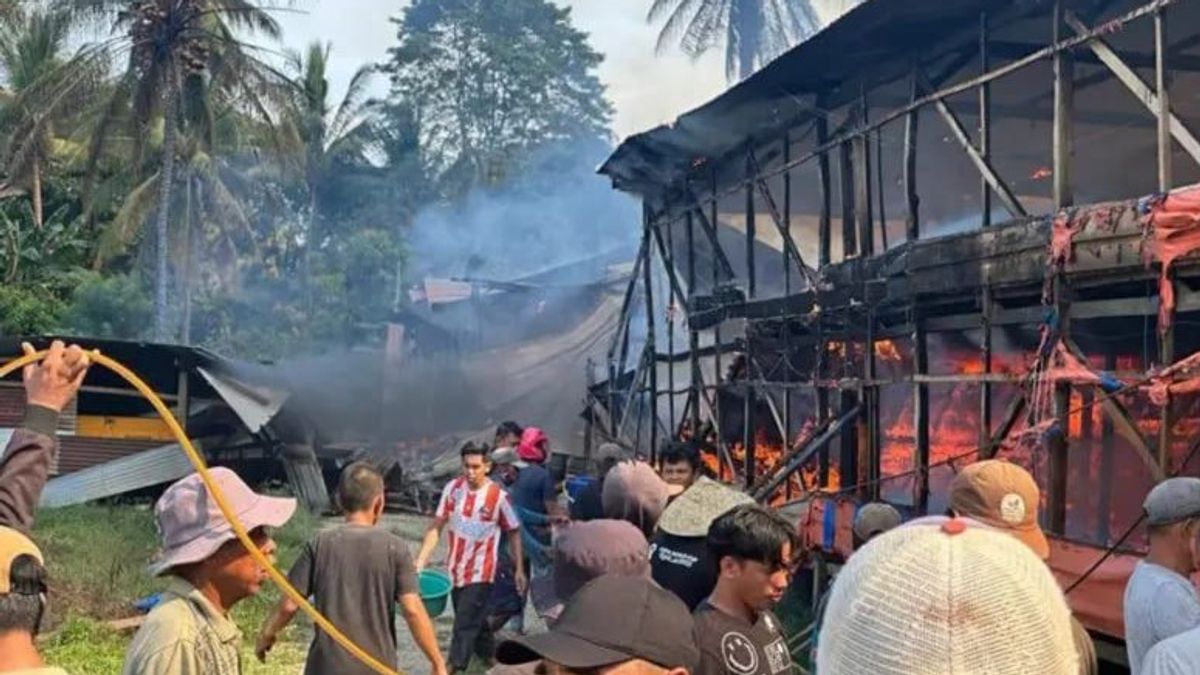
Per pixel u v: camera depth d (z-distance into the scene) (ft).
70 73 100.22
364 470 17.17
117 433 66.59
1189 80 40.06
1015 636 4.74
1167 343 21.20
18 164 103.09
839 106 41.63
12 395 62.08
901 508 33.50
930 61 35.94
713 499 14.33
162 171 106.52
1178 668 9.08
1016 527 10.71
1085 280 23.88
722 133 49.21
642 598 7.11
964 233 28.37
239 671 10.25
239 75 106.52
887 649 4.83
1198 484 11.59
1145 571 11.57
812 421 40.63
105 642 28.35
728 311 47.03
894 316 34.40
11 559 7.25
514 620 29.45
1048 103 42.37
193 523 10.08
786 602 34.17
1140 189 49.70
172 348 63.36
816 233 55.72
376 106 177.78
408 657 29.91
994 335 31.99
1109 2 29.27
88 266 135.95
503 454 31.60
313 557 16.28
